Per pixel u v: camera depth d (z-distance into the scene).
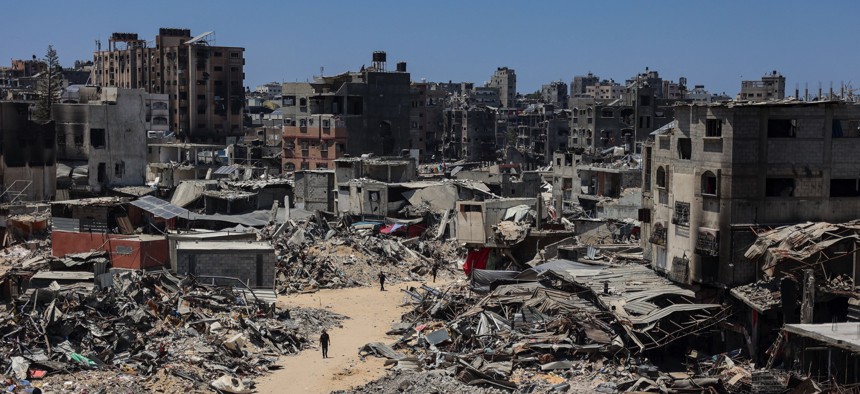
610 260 69.31
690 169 57.16
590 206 117.38
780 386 44.84
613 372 50.44
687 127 57.75
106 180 120.06
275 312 65.31
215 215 106.00
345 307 73.56
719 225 55.09
